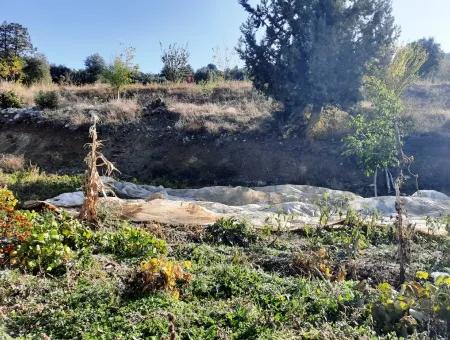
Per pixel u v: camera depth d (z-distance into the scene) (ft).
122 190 42.01
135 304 14.39
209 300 15.67
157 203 31.12
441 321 13.47
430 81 78.33
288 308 14.60
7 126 64.75
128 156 56.44
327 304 14.84
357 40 49.62
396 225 20.38
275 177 50.19
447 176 46.16
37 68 93.71
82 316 13.57
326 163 50.24
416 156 48.47
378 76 47.37
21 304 14.73
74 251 20.49
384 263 20.54
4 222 19.24
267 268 20.26
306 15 50.03
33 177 48.67
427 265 20.22
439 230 26.07
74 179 47.34
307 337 12.59
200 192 40.27
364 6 48.57
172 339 11.53
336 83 49.44
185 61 88.12
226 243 24.58
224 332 12.92
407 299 14.08
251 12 52.85
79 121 63.31
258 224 28.35
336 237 24.45
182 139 57.21
